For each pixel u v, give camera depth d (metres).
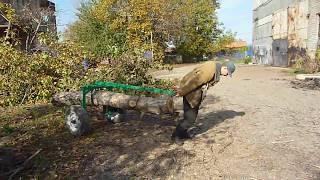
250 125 7.30
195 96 5.91
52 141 6.24
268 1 36.88
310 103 9.97
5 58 10.11
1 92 10.12
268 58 37.19
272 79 17.55
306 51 26.00
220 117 8.11
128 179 4.66
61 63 10.84
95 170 4.95
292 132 6.74
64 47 11.44
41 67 10.62
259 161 5.22
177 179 4.64
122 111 7.56
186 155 5.50
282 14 31.80
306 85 14.48
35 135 6.64
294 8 28.56
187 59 49.06
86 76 10.61
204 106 9.60
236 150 5.72
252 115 8.29
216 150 5.73
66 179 4.66
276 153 5.55
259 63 41.94
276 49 33.97
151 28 36.69
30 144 6.09
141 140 6.26
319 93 12.04
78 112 6.48
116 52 12.42
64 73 10.53
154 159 5.34
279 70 25.25
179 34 45.09
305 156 5.41
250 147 5.86
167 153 5.59
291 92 12.34
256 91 12.70
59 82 10.46
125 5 34.72
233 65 5.80
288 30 30.25
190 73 5.88
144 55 11.53
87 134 6.63
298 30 27.81
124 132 6.79
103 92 7.47
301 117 8.06
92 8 34.59
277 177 4.65
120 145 5.99
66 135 6.62
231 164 5.13
